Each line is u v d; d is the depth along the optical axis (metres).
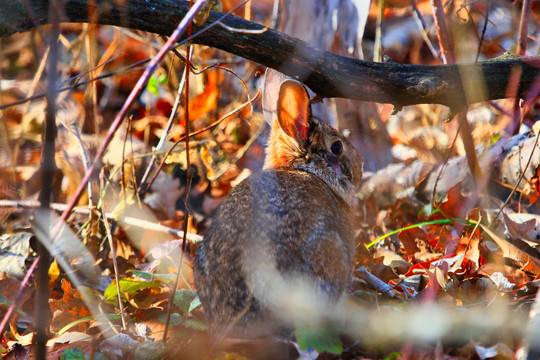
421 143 14.15
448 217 10.89
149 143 14.66
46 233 5.86
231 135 13.58
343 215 8.41
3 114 11.52
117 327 7.94
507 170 11.62
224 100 14.65
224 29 8.40
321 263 7.20
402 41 18.53
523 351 6.50
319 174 9.06
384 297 8.60
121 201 10.92
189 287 9.33
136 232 11.24
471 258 9.37
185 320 8.14
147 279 9.14
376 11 19.48
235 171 13.03
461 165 12.01
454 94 9.17
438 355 6.68
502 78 9.39
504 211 11.02
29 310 8.76
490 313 7.47
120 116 6.06
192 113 13.58
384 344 7.22
